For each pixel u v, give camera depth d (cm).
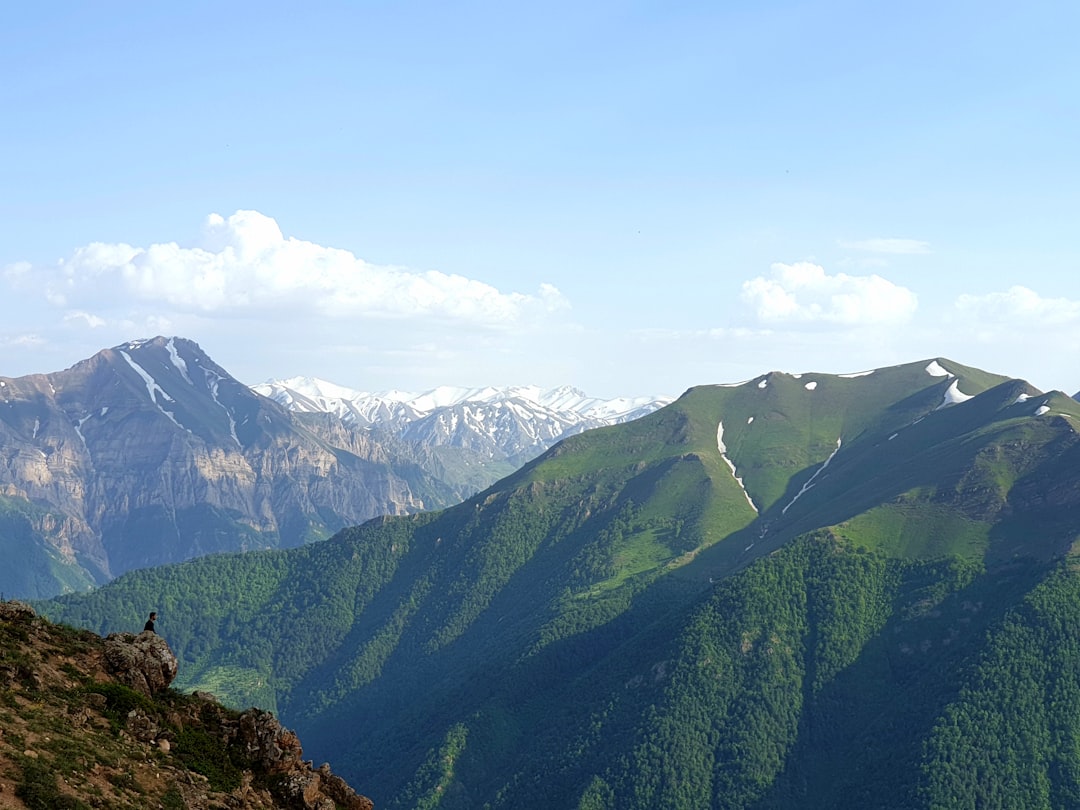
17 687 5050
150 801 4638
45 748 4581
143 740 5234
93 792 4428
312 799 5772
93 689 5372
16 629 5575
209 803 4966
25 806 4097
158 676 5969
